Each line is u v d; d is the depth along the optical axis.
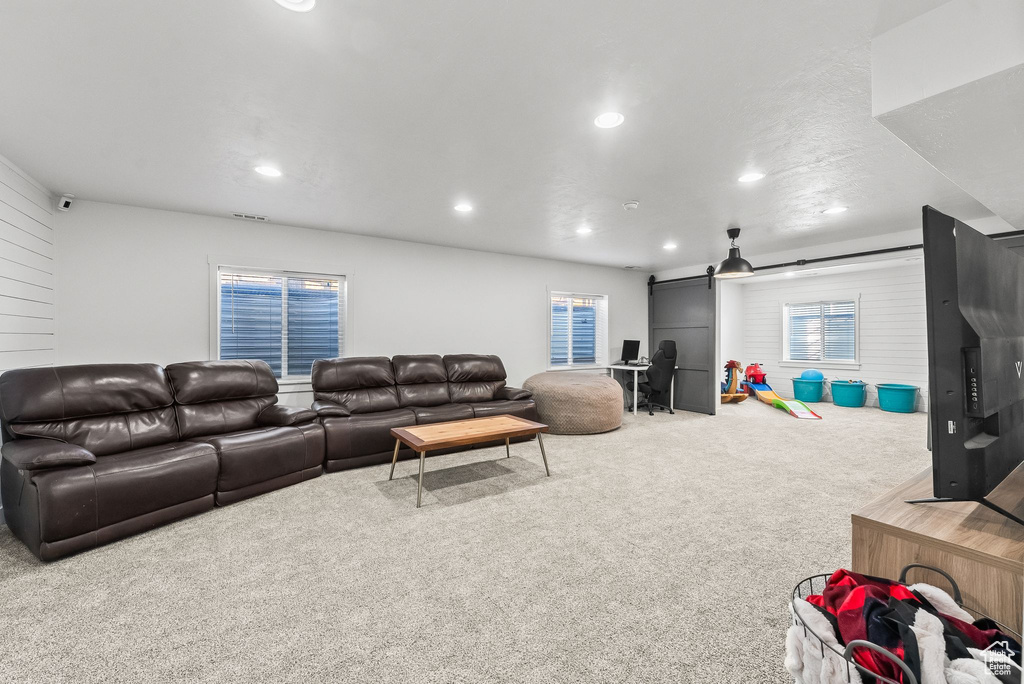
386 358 4.75
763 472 3.63
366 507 2.89
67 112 2.22
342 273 4.79
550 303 6.46
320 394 4.30
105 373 2.98
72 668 1.46
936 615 0.95
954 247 1.11
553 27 1.63
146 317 3.81
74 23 1.58
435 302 5.42
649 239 5.11
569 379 5.75
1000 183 1.94
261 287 4.43
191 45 1.72
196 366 3.49
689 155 2.78
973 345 1.10
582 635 1.62
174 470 2.64
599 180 3.21
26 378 2.67
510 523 2.63
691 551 2.26
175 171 3.01
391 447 3.98
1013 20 1.27
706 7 1.52
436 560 2.18
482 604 1.82
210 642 1.59
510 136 2.52
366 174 3.08
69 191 3.37
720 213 4.07
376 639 1.60
